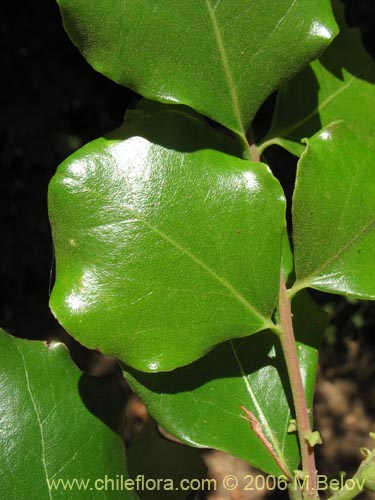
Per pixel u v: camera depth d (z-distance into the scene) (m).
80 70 0.81
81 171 0.13
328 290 0.14
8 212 0.83
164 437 0.18
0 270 0.82
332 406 0.73
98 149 0.14
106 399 0.16
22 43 0.80
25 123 0.79
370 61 0.16
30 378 0.15
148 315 0.13
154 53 0.13
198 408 0.15
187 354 0.13
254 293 0.14
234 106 0.14
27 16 0.81
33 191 0.83
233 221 0.14
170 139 0.14
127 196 0.14
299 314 0.16
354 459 0.69
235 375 0.15
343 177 0.14
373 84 0.16
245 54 0.13
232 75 0.14
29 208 0.83
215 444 0.14
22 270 0.82
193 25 0.13
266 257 0.14
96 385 0.16
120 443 0.16
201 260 0.14
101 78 0.82
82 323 0.13
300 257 0.14
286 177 0.71
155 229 0.14
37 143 0.80
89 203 0.13
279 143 0.15
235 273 0.14
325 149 0.14
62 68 0.81
